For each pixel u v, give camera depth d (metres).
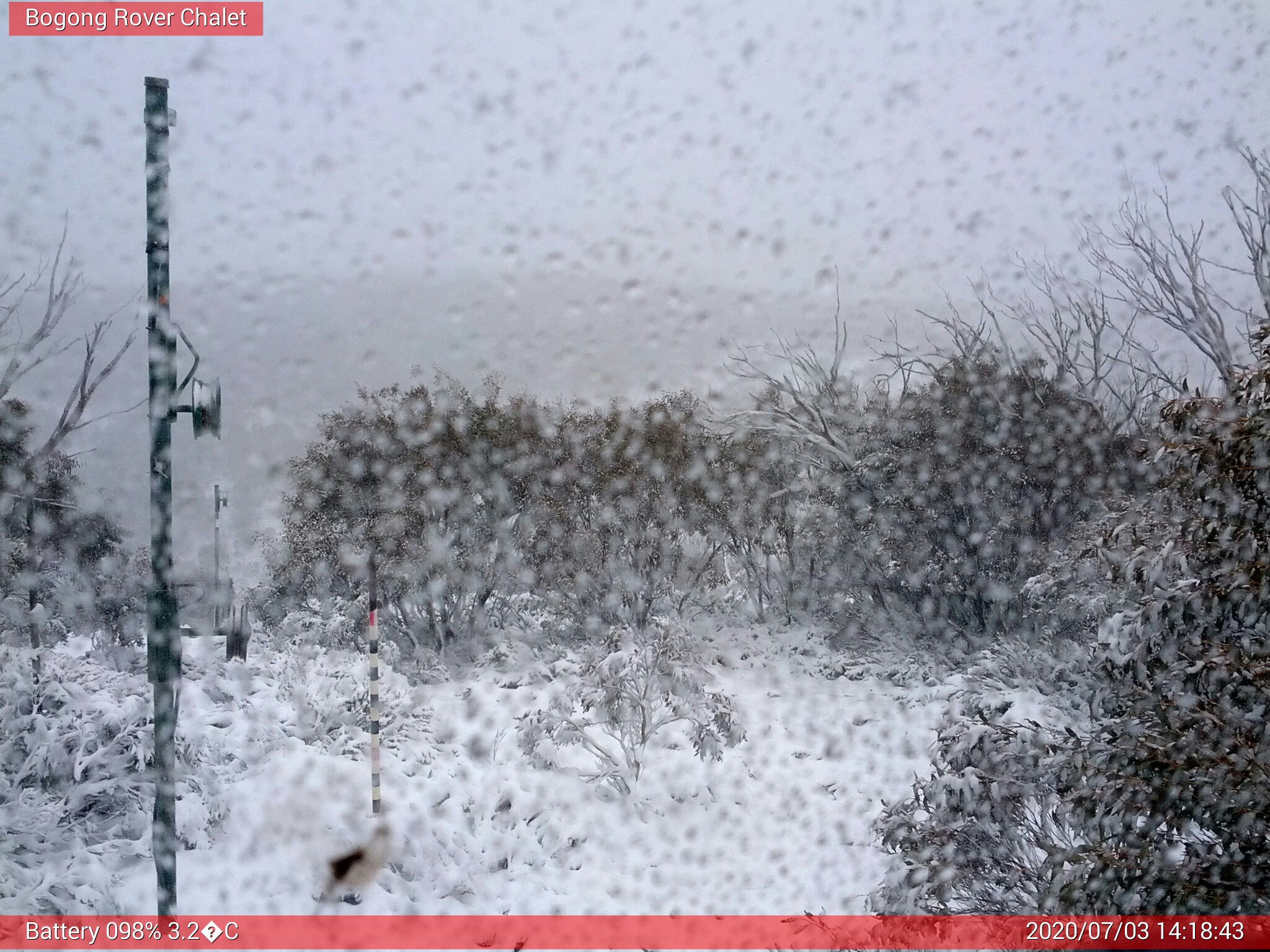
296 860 6.59
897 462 16.00
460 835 7.92
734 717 10.63
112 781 6.43
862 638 15.98
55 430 8.80
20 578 8.46
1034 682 11.14
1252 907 3.99
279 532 15.02
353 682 10.60
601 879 7.56
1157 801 4.10
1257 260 12.62
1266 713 4.17
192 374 4.98
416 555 15.09
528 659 15.00
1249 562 4.16
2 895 5.21
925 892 4.88
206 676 9.48
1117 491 12.42
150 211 4.92
